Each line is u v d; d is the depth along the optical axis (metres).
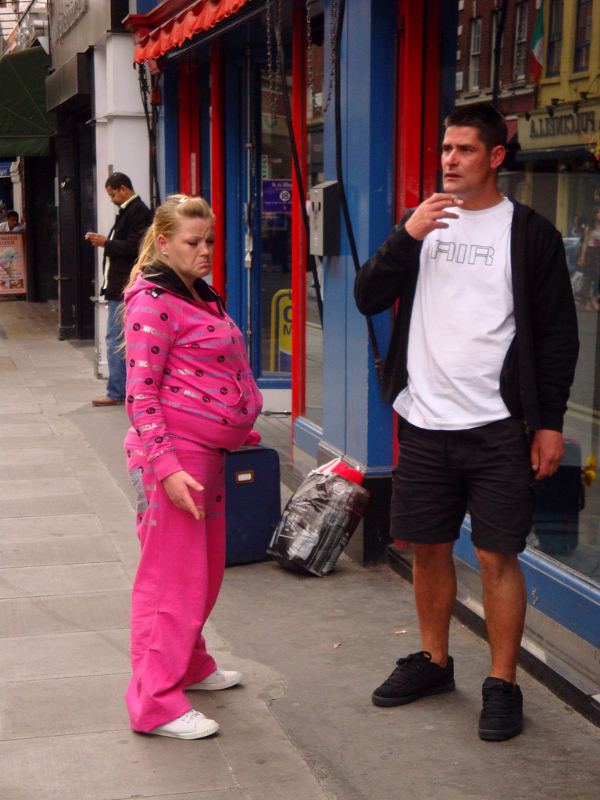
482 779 4.27
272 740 4.60
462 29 6.19
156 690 4.59
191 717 4.61
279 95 10.90
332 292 7.16
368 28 6.42
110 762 4.42
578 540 5.34
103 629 5.89
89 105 16.56
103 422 11.53
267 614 6.07
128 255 11.92
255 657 5.49
